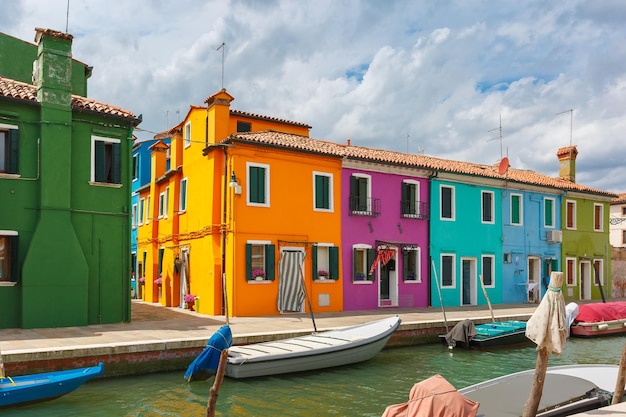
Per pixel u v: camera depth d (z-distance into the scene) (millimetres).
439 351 16422
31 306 15312
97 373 10445
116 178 17297
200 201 21625
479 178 26312
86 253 16594
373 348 14305
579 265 30984
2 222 15367
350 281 21875
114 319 16844
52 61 16250
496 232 27078
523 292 27891
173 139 25422
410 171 23938
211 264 19953
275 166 20281
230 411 9906
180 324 16547
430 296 24156
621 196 44469
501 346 16812
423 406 6754
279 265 20016
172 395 10766
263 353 12453
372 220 22719
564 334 6656
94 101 17922
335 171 21797
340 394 11250
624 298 32531
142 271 29656
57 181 16031
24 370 10961
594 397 8477
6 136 15727
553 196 29969
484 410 7941
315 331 15156
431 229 24469
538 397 6875
